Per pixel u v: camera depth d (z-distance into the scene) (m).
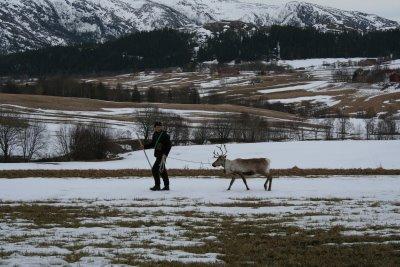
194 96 181.88
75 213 16.28
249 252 10.83
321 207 17.75
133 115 121.56
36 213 16.25
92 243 11.60
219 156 24.52
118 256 10.30
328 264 9.77
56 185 26.94
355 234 12.60
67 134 79.12
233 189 24.78
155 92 189.38
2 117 87.50
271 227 13.72
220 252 10.90
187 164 56.94
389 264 9.65
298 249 11.09
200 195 21.86
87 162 63.69
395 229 13.27
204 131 97.75
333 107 171.25
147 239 12.17
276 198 20.67
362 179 31.81
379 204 18.52
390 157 62.75
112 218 15.30
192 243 11.71
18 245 11.34
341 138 102.38
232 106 149.50
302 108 169.75
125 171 40.72
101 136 76.31
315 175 36.53
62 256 10.20
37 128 81.50
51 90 182.38
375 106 169.12
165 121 99.75
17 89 182.75
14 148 78.19
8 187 25.62
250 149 73.94
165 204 18.61
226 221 14.73
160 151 23.88
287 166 55.09
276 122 121.69
